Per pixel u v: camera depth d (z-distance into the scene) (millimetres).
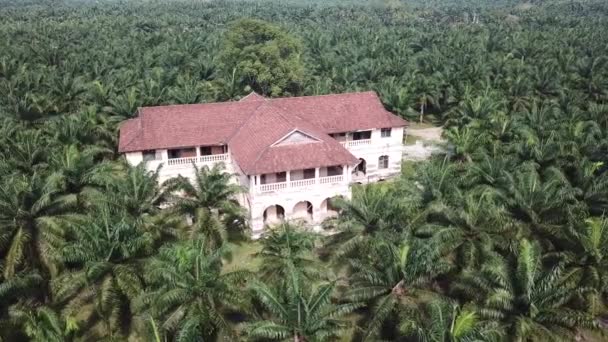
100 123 54688
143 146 45312
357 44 115750
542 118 54719
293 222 41375
